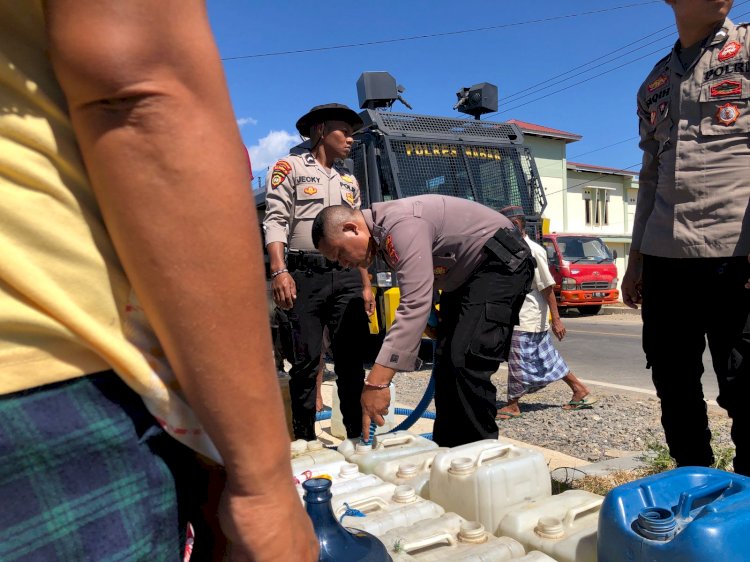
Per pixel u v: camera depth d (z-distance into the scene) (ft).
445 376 10.64
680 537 4.92
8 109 2.14
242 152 2.36
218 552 2.83
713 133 8.08
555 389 21.18
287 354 13.37
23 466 2.08
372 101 26.50
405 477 8.61
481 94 29.32
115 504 2.23
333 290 12.67
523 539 6.73
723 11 8.05
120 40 2.09
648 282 9.02
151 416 2.40
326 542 4.99
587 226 95.30
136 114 2.12
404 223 9.21
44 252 2.18
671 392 8.94
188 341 2.23
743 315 7.88
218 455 2.55
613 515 5.55
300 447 10.22
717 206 8.02
